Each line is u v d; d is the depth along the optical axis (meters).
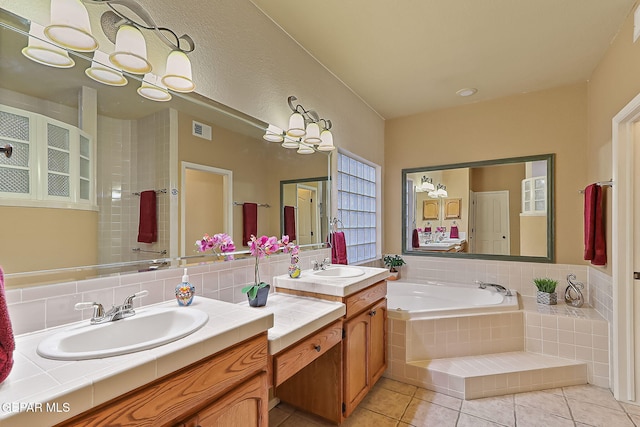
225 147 1.74
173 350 0.85
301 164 2.37
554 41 2.27
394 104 3.46
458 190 3.52
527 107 3.18
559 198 3.05
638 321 2.08
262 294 1.66
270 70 2.03
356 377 1.94
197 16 1.55
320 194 2.59
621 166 2.12
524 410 2.02
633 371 2.09
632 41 1.91
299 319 1.48
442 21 2.04
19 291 0.98
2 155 0.96
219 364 1.00
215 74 1.65
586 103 2.93
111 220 1.24
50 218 1.06
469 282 3.45
